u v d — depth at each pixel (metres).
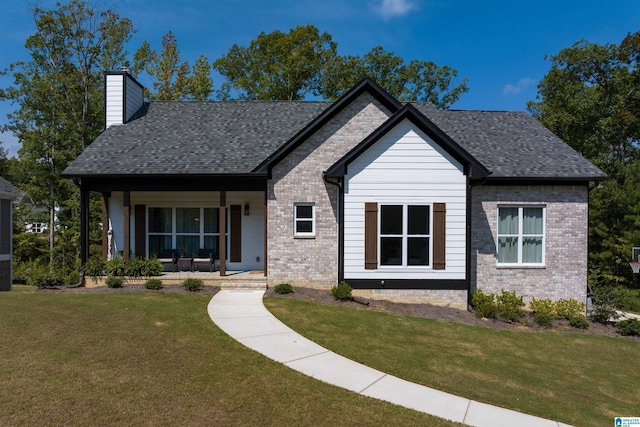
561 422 5.77
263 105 17.61
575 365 8.77
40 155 28.97
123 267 13.21
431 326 10.17
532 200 13.46
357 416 5.23
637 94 28.55
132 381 5.74
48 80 28.11
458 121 16.73
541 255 13.59
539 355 9.12
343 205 12.12
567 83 33.72
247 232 15.39
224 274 13.37
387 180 12.08
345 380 6.43
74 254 28.89
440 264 12.12
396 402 5.81
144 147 14.46
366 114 13.49
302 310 10.46
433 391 6.34
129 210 13.70
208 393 5.54
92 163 13.50
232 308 10.36
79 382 5.62
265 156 13.90
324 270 13.18
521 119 17.23
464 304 12.19
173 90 32.03
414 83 40.69
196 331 8.23
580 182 13.44
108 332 7.83
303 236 13.15
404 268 12.14
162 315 9.28
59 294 11.43
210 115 16.84
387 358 7.63
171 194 15.31
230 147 14.48
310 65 35.62
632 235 17.73
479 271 13.37
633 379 8.27
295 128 15.73
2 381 5.55
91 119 29.19
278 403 5.41
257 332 8.52
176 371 6.19
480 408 5.90
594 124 32.31
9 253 18.00
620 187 19.56
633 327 11.39
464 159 11.96
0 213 17.48
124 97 16.20
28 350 6.71
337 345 8.08
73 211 29.05
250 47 38.47
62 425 4.59
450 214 12.10
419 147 12.05
